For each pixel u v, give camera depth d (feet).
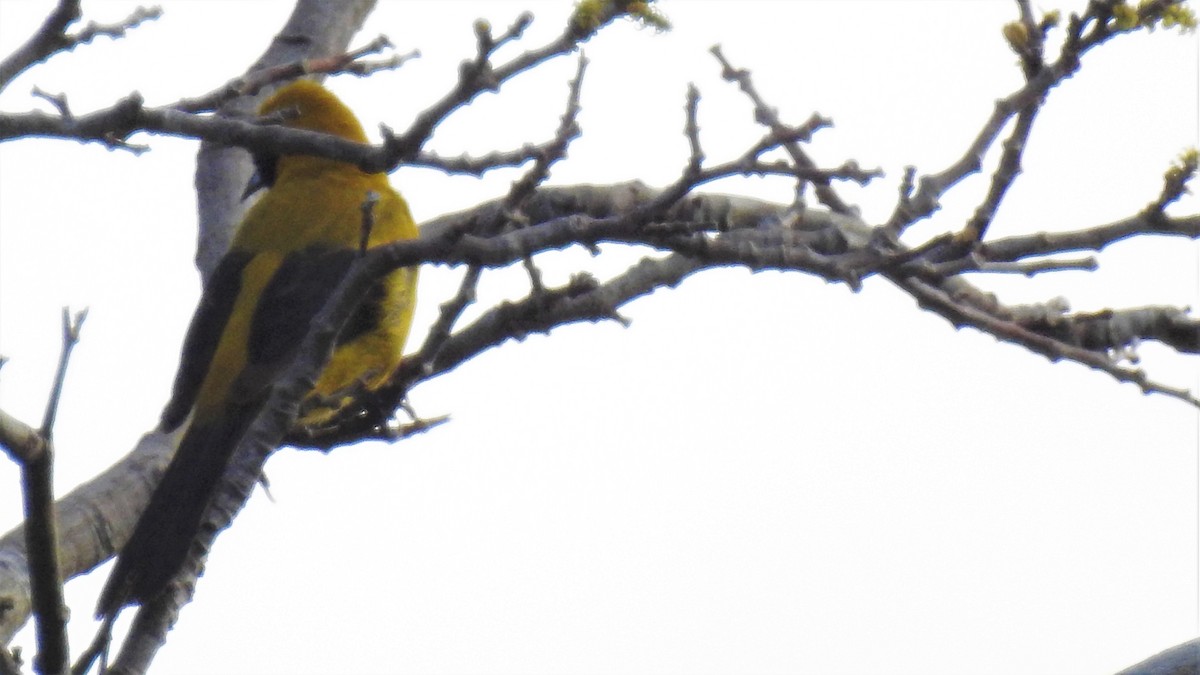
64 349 21.89
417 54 35.70
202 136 27.35
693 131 24.86
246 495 27.71
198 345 39.60
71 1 27.17
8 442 21.09
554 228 25.54
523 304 36.47
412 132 25.63
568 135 27.53
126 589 27.35
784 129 25.08
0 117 27.04
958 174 31.99
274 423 27.43
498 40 24.53
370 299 38.52
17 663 24.26
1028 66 31.19
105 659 23.86
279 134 26.94
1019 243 34.01
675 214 33.65
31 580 22.43
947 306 38.04
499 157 29.68
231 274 40.24
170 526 28.53
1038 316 40.96
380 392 34.63
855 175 25.20
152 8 30.66
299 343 37.60
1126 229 33.88
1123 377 38.11
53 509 22.13
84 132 27.25
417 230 43.06
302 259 39.86
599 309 36.29
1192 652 27.02
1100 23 30.07
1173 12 29.71
